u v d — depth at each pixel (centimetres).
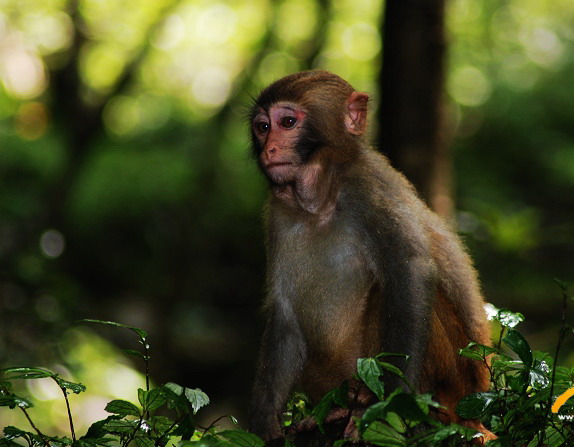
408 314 614
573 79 2188
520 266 1789
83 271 2114
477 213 2042
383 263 637
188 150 2169
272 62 2092
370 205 651
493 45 2247
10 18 2072
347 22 2139
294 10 2053
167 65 2291
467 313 670
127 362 1688
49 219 1853
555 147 2150
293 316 688
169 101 2284
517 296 1784
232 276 2202
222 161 2103
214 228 2144
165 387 510
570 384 532
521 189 2162
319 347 668
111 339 1898
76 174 1895
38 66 2130
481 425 616
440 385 632
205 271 2156
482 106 2184
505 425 528
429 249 639
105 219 2139
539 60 2230
